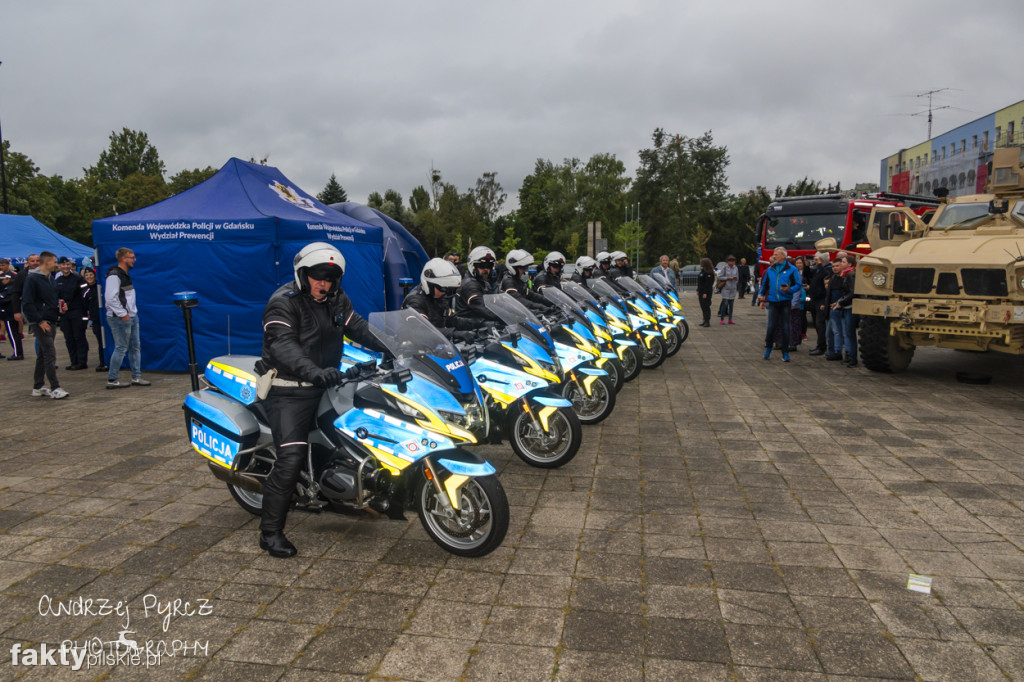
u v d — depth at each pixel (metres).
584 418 7.32
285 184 12.80
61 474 5.81
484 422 4.52
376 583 3.88
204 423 4.48
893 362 10.36
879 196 20.03
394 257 14.42
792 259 19.81
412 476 4.20
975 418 7.61
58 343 15.71
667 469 5.89
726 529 4.60
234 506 5.07
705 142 71.25
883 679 2.99
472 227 81.50
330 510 4.27
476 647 3.23
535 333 6.08
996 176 10.66
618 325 9.19
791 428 7.24
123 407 8.38
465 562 4.14
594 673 3.03
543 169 92.75
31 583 3.88
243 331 10.74
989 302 8.95
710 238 70.19
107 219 10.82
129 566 4.09
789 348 13.27
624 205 77.44
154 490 5.41
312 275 4.03
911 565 4.06
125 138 93.62
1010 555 4.20
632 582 3.87
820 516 4.82
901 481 5.55
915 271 9.55
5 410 8.22
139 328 10.70
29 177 50.28
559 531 4.58
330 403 4.24
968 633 3.34
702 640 3.28
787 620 3.46
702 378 10.21
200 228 10.59
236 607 3.62
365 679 3.00
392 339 4.46
